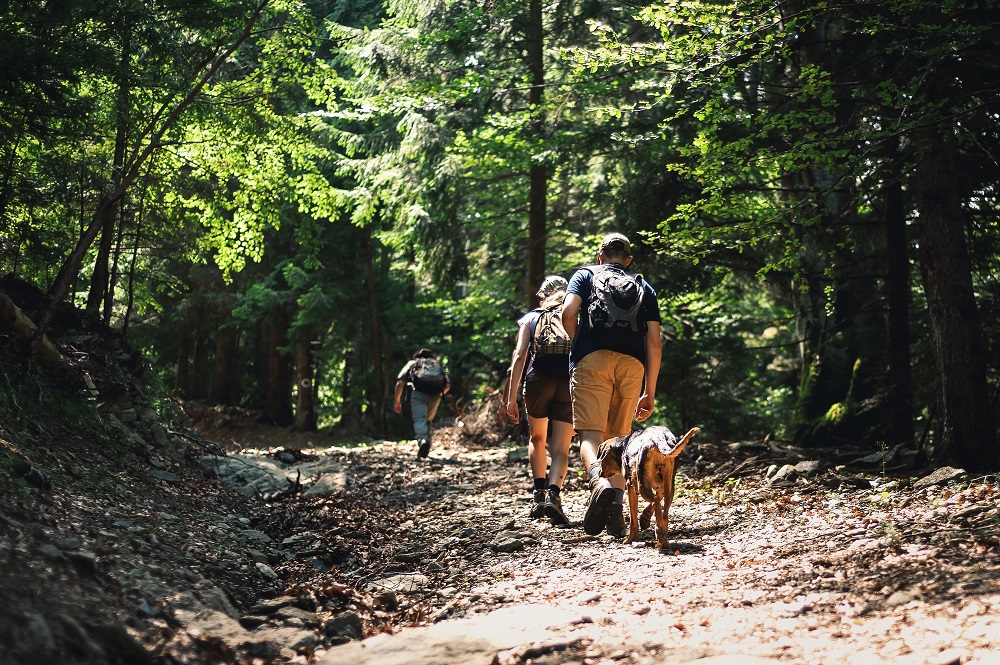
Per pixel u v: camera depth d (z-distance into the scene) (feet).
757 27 27.84
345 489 28.58
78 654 9.65
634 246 44.75
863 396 45.65
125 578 12.89
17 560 11.37
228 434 73.67
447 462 37.45
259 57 35.47
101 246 34.91
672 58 28.68
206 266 76.13
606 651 11.46
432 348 86.33
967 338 27.61
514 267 68.18
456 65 51.11
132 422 26.81
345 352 89.81
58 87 24.95
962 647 10.01
